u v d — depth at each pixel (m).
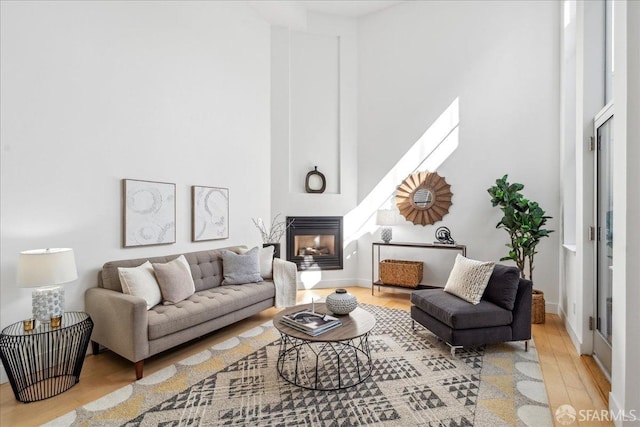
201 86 4.24
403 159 5.30
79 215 3.06
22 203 2.70
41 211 2.81
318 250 5.67
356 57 5.63
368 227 5.58
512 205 4.00
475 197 4.77
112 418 2.12
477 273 3.19
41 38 2.80
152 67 3.68
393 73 5.38
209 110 4.34
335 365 2.81
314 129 5.58
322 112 5.61
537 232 3.83
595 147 2.93
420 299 3.41
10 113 2.63
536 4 4.39
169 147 3.86
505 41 4.59
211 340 3.40
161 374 2.68
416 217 5.15
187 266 3.54
